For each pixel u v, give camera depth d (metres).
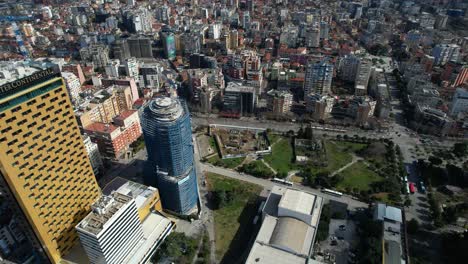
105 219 189.25
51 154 189.00
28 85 168.12
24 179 176.75
